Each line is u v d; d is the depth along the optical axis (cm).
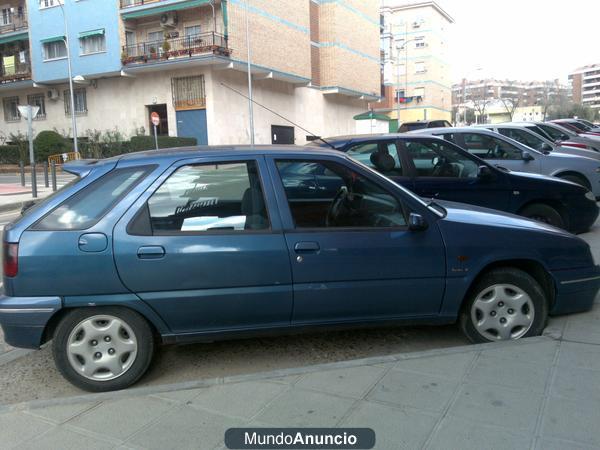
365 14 4934
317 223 376
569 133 1420
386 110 6744
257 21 3341
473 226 395
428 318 391
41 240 349
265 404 308
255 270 360
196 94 3186
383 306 381
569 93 10094
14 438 286
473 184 673
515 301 399
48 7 3469
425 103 7138
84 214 357
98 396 325
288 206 373
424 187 671
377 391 317
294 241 365
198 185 370
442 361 352
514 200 679
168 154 379
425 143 687
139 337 359
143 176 366
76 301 347
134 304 351
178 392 325
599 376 326
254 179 377
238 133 3372
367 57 5016
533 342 377
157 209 361
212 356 418
